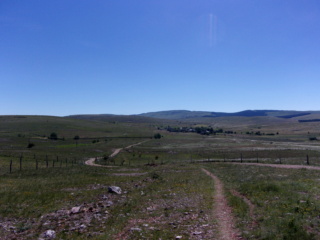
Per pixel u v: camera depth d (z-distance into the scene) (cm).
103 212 1535
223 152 8125
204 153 8212
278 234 977
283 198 1564
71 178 3372
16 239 1143
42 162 5656
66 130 19012
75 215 1512
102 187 2608
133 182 2917
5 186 2623
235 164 4903
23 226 1327
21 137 14112
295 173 3059
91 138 15712
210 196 1819
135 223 1252
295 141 13612
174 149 9650
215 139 15262
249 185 2089
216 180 2827
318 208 1282
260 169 3722
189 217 1306
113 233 1115
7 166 4603
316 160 5072
